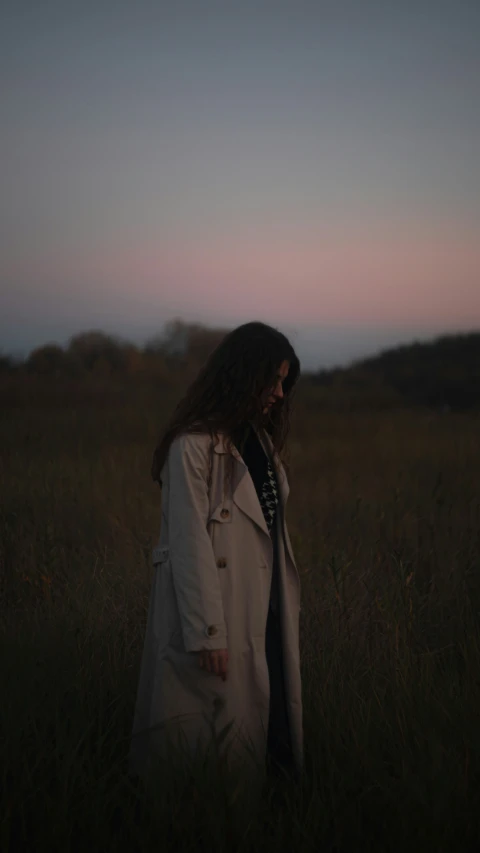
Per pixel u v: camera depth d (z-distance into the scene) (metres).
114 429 11.20
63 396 16.67
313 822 2.12
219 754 2.08
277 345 2.32
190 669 2.16
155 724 2.16
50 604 3.71
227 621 2.19
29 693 2.66
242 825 2.05
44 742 2.46
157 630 2.25
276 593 2.46
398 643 3.19
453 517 5.46
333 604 3.58
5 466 7.02
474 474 7.80
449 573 4.18
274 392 2.38
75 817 2.12
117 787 2.21
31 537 4.83
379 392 21.75
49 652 3.10
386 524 5.32
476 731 2.47
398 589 3.65
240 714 2.20
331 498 6.85
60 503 5.79
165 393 18.16
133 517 5.66
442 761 2.25
